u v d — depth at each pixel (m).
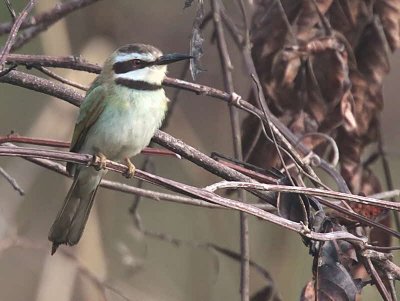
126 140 10.77
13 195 15.44
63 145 10.95
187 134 15.20
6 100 16.97
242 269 10.95
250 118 11.88
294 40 11.65
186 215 16.73
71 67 11.08
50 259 14.04
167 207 16.88
